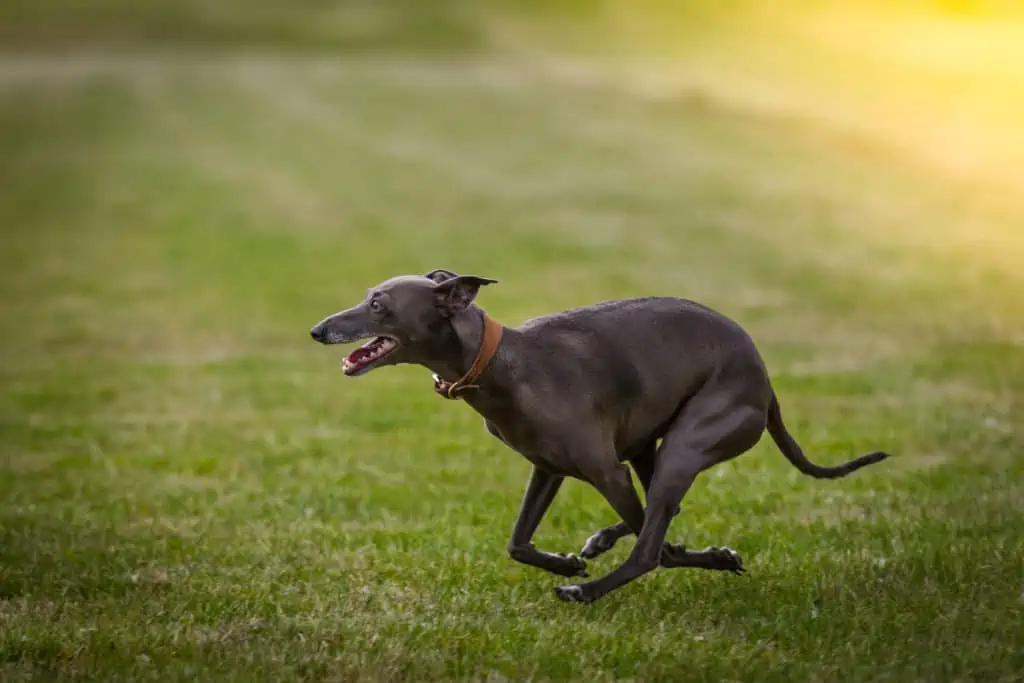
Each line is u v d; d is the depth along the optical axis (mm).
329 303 22688
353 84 55781
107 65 66875
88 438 14086
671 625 7844
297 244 28359
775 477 11117
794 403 14305
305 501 11031
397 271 25203
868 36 60594
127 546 9742
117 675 7191
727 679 7074
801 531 9578
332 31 77250
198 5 88000
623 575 7895
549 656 7324
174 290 24203
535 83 53812
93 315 22328
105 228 31141
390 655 7430
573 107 47562
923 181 33031
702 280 23281
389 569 9031
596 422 7879
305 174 37656
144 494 11453
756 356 8203
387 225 30188
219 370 17969
